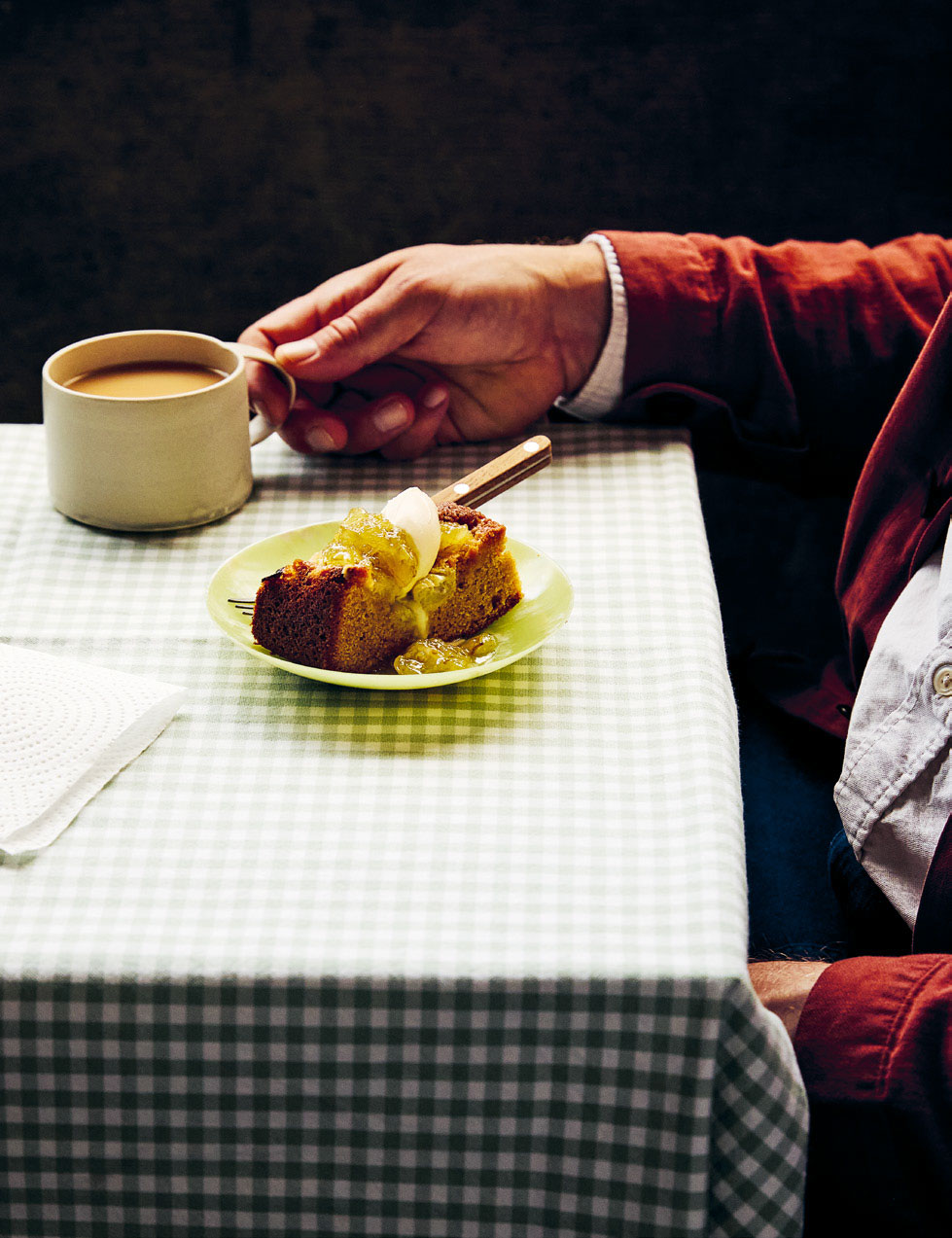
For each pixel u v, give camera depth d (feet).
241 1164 2.01
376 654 2.64
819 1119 2.29
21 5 6.35
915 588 3.02
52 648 2.70
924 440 3.19
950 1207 2.23
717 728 2.48
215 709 2.53
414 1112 1.98
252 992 1.90
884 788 2.85
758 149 6.73
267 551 2.92
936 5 6.32
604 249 3.83
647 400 3.88
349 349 3.53
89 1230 2.05
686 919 2.01
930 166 6.73
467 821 2.24
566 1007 1.91
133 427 3.05
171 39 6.46
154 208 6.91
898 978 2.34
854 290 3.84
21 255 7.01
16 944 1.94
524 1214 2.03
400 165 6.81
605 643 2.76
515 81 6.57
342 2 6.36
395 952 1.94
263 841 2.18
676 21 6.41
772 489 6.76
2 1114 1.98
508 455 2.97
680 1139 1.96
